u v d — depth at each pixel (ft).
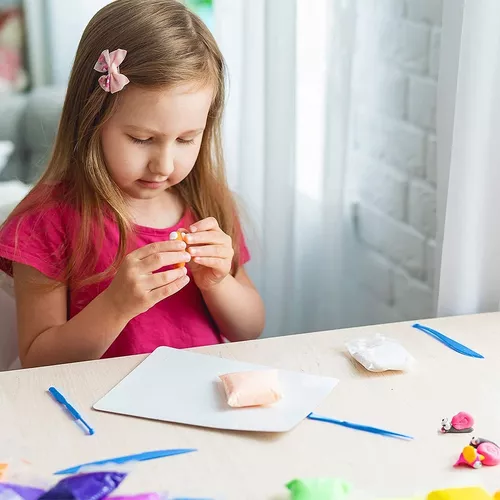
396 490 2.41
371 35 4.95
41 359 3.70
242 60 5.05
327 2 4.86
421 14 4.50
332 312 5.38
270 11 4.81
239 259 4.39
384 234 5.13
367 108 5.12
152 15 3.63
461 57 3.60
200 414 2.79
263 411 2.80
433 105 4.47
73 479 2.43
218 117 4.05
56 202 3.92
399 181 4.89
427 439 2.65
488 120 3.65
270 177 5.07
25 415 2.80
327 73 4.94
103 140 3.65
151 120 3.47
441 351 3.25
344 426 2.72
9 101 5.84
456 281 3.86
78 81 3.75
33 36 5.93
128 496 2.37
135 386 2.98
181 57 3.48
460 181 3.72
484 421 2.76
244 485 2.43
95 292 3.97
